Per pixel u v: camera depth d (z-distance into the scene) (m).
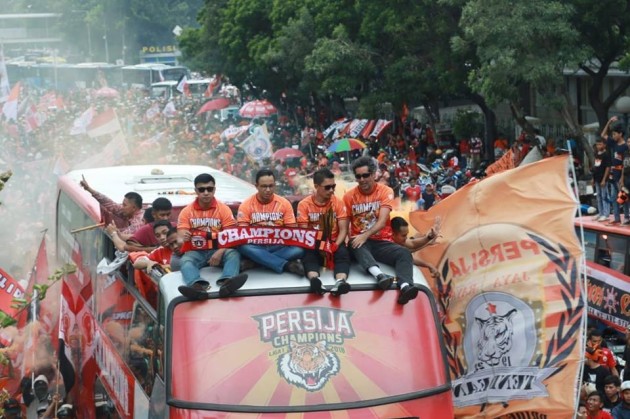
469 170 27.52
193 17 124.44
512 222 9.80
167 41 124.06
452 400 9.30
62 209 17.25
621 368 14.66
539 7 24.91
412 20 32.31
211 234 9.19
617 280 15.99
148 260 9.97
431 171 29.62
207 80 86.31
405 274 9.12
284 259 9.12
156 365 9.06
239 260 9.12
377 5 34.97
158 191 14.28
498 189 9.89
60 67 102.38
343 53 35.75
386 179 24.44
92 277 13.48
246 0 55.12
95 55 125.19
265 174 9.64
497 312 9.77
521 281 9.70
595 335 13.62
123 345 11.09
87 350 13.49
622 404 11.95
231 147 38.88
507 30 24.91
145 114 60.50
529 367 9.62
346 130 37.47
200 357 8.55
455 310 9.96
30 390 14.87
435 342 8.97
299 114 57.06
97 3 125.44
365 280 9.14
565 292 9.57
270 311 8.80
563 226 9.65
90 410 13.22
